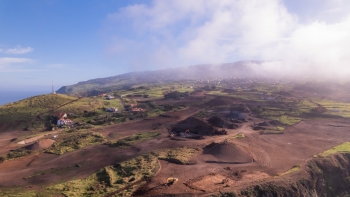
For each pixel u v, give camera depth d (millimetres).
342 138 80812
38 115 111312
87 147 73250
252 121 106375
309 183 50594
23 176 53281
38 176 53094
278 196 45250
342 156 63469
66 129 96625
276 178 50000
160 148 69875
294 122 102375
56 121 104750
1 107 116312
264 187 46344
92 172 54781
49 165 59656
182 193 43312
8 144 78812
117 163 58438
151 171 52625
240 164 57938
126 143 75125
